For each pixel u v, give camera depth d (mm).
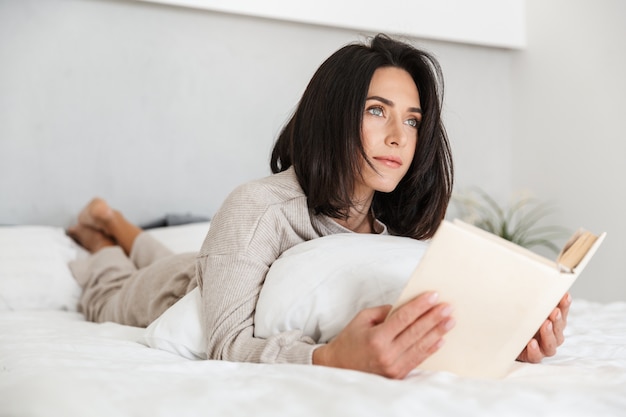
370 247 1211
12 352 1278
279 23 3334
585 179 3574
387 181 1331
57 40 2924
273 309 1177
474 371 1044
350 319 1157
